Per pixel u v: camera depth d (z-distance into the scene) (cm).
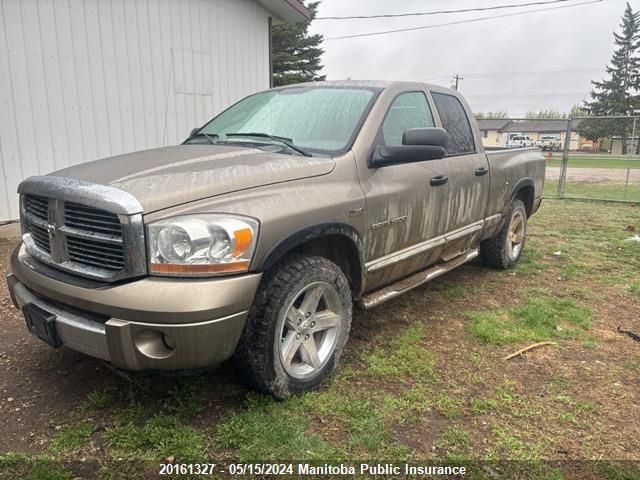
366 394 303
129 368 243
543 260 642
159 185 254
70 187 260
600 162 2919
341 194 312
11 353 349
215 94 956
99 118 762
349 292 321
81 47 726
